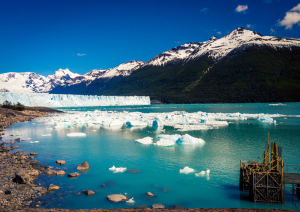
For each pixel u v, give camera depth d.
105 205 10.20
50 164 16.53
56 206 9.97
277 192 10.24
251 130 30.75
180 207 10.09
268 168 11.13
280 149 10.95
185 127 34.28
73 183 12.89
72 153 19.72
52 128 35.00
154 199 10.95
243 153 19.14
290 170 14.51
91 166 16.09
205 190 11.99
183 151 20.05
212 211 8.53
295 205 10.04
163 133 29.61
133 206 10.16
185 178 13.73
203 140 24.11
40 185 12.45
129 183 12.98
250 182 10.95
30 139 26.05
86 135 28.77
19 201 10.23
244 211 8.54
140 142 23.97
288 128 31.89
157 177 13.91
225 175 14.16
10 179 12.69
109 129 34.06
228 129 31.97
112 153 19.62
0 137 27.27
